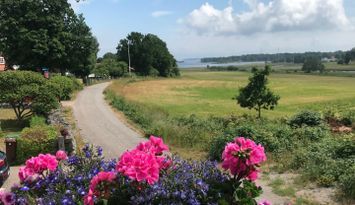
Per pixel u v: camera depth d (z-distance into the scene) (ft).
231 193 14.48
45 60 199.82
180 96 224.33
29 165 15.81
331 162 50.19
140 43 442.50
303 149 58.80
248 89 111.24
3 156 46.91
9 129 92.94
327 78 447.01
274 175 51.19
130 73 371.15
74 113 116.78
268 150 61.31
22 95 91.25
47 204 14.57
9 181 48.91
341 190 42.57
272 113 151.84
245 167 14.16
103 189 13.84
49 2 197.26
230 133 63.26
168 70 469.98
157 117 108.99
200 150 67.56
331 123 99.81
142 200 13.70
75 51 209.67
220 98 220.64
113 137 82.23
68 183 15.64
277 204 40.37
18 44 193.57
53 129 64.64
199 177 15.42
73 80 179.11
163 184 14.56
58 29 198.90
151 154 13.99
